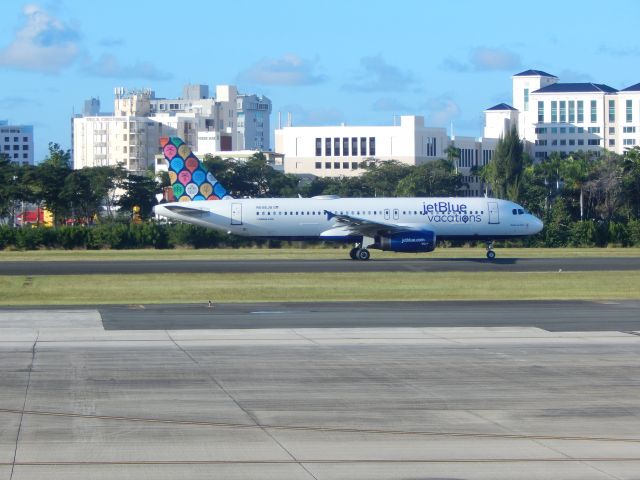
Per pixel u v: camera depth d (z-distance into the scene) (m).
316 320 80.75
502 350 63.25
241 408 45.72
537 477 34.50
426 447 38.56
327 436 40.31
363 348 64.25
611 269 136.25
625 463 36.25
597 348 64.06
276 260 158.12
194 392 49.44
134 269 137.75
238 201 168.50
